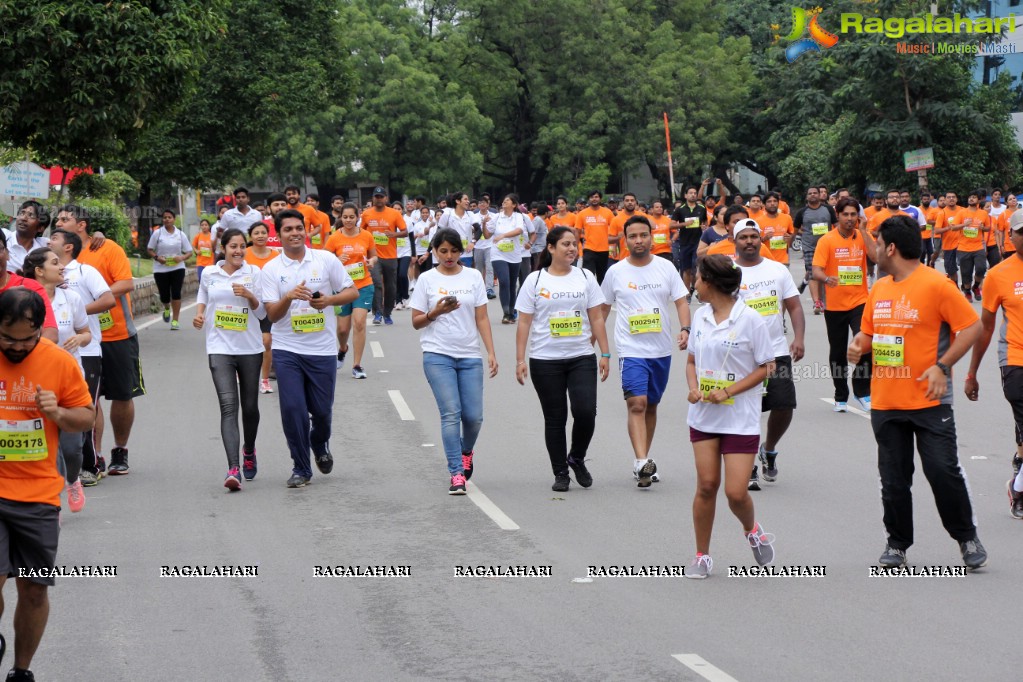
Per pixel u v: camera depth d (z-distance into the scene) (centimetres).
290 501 1375
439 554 1143
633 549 1149
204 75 4688
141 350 2762
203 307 1466
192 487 1455
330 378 1463
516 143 8225
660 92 7731
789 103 7031
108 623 955
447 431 1396
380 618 959
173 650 890
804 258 2905
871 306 1084
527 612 966
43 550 802
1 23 2422
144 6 2572
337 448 1689
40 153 2650
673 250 3838
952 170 5466
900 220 1063
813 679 805
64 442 1283
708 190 5081
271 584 1055
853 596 995
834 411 1931
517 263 3234
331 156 7075
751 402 1035
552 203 8656
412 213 4022
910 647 867
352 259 2311
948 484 1048
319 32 5006
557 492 1403
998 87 5853
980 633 897
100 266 1506
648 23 8062
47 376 800
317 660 864
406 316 3438
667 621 937
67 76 2478
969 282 3616
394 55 7125
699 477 1043
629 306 1418
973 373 1270
